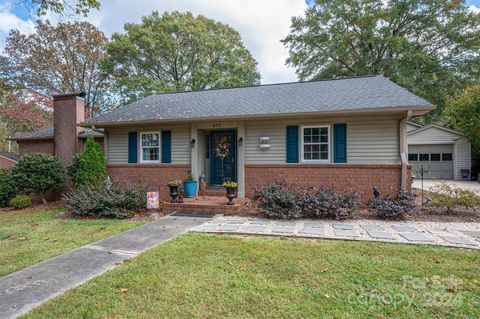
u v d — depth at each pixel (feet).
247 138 29.43
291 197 22.12
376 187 25.13
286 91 33.45
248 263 12.75
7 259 14.10
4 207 32.22
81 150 37.50
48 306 9.29
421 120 70.49
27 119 67.87
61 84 71.26
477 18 59.00
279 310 8.80
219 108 30.71
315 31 71.56
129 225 21.08
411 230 18.04
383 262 12.62
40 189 32.71
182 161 31.58
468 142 54.13
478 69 60.34
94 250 15.29
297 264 12.52
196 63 76.79
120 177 32.89
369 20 63.67
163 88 68.95
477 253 13.73
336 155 26.76
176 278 11.25
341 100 26.94
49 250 15.47
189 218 22.93
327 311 8.69
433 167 57.41
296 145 27.94
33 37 66.33
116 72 71.92
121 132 33.88
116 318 8.54
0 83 26.68
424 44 63.93
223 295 9.81
